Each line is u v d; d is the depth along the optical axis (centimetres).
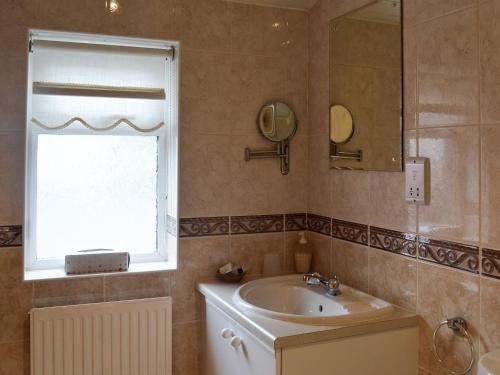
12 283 204
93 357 210
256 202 242
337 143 225
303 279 224
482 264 154
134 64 231
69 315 206
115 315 213
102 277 217
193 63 228
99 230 236
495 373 123
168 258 245
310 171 248
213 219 234
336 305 193
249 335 177
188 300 231
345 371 168
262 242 244
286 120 244
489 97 151
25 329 206
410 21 182
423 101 176
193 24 228
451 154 165
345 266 222
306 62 249
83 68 223
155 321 219
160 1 222
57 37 217
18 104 203
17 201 203
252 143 240
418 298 180
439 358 170
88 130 230
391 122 191
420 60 178
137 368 217
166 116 241
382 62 196
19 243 204
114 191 238
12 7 202
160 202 246
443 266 169
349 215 219
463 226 161
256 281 218
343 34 220
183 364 231
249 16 238
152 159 244
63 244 230
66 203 230
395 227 191
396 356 177
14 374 205
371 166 203
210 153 232
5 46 201
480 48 154
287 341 158
